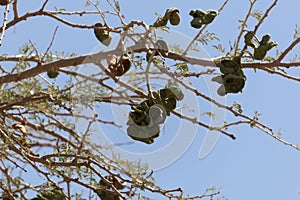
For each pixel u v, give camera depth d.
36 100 3.84
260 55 3.88
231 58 3.90
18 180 3.88
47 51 3.89
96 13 4.27
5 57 3.99
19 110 4.13
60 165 4.04
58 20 4.24
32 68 3.86
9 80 3.85
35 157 4.03
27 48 3.84
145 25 3.84
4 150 3.89
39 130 4.14
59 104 3.80
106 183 4.13
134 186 3.81
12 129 4.11
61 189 4.00
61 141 4.16
